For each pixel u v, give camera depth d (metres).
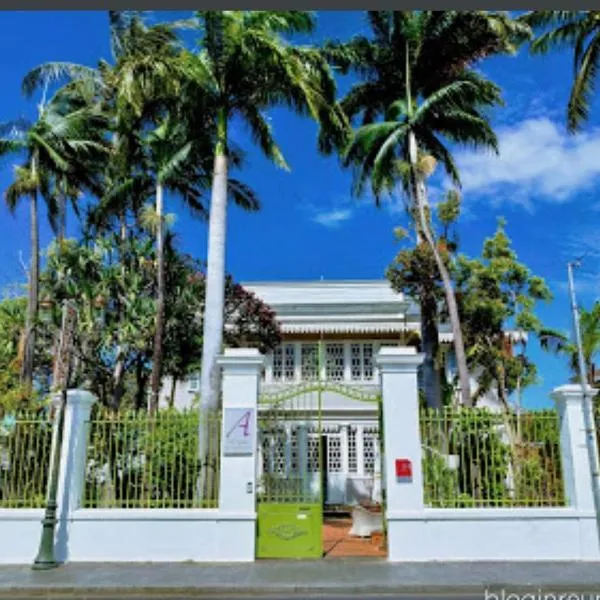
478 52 20.62
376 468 22.98
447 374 24.23
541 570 10.02
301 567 10.35
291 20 16.47
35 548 10.92
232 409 11.35
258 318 24.30
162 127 19.69
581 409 11.36
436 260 18.88
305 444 12.45
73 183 24.45
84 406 11.73
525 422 11.66
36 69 23.23
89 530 10.95
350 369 25.58
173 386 23.78
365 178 21.92
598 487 10.98
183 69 15.98
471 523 10.89
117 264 22.02
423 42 20.72
